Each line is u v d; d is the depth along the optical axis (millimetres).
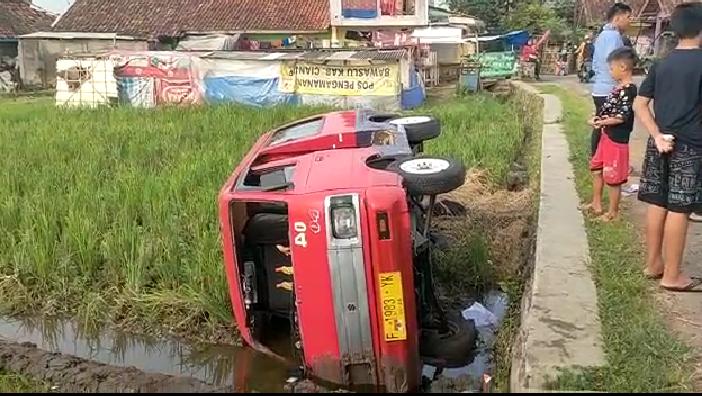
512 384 4848
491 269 7695
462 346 6012
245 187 5816
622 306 5332
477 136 14375
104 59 25672
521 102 24516
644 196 5980
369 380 5121
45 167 11531
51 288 7668
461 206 9867
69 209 8906
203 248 7477
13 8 41656
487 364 6016
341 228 4957
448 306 7109
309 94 25750
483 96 29656
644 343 4688
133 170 10914
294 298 5578
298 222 5066
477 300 7375
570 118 15727
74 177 10906
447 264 7703
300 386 5270
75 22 38094
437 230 8836
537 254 6469
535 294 5512
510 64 35719
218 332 6695
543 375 4312
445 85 38062
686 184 5613
